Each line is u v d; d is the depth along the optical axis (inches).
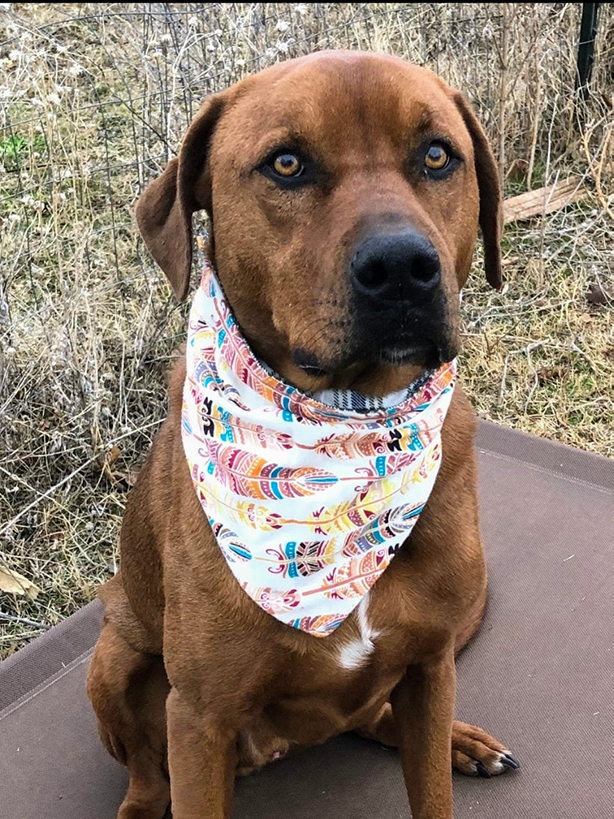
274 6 61.4
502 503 46.1
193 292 55.4
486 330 60.1
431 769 30.9
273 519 28.3
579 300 62.4
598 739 36.0
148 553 32.7
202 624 28.7
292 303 27.0
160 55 52.1
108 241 60.2
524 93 69.8
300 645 28.5
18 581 45.2
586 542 43.7
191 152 30.1
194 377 29.8
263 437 28.7
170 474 31.9
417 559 29.1
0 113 55.2
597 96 71.6
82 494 49.8
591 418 53.3
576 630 39.9
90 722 38.4
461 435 30.7
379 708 33.8
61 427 51.0
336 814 34.6
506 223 68.4
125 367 53.8
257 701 29.5
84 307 51.7
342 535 28.4
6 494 49.2
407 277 24.8
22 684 39.9
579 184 69.3
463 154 28.6
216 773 29.8
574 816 33.7
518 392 55.6
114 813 35.3
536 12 65.3
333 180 27.0
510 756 35.1
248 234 28.0
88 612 42.5
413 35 68.9
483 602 39.5
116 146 65.4
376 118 27.0
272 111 27.3
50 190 59.3
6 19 62.4
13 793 36.0
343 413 28.3
